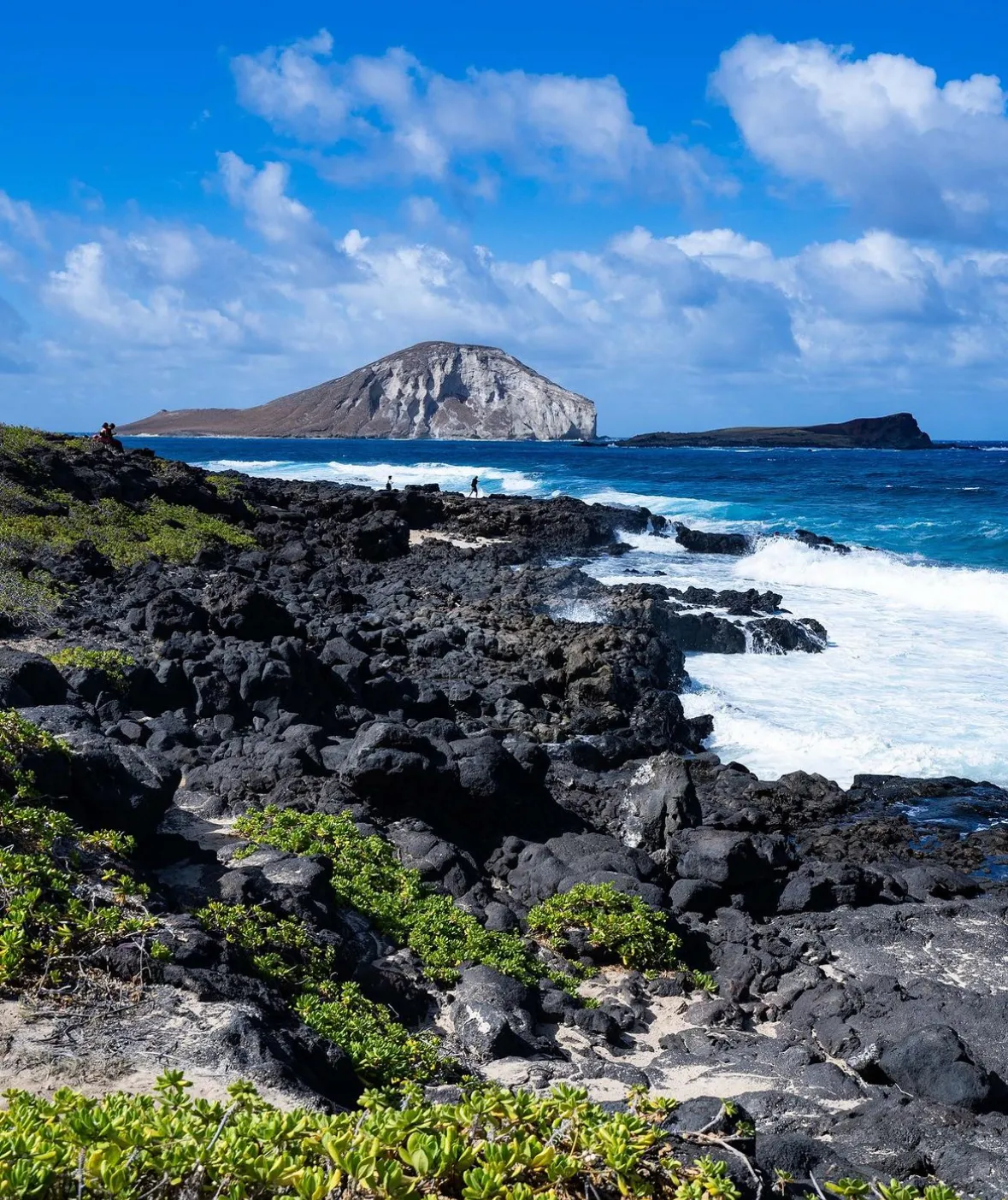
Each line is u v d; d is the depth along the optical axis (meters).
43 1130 4.11
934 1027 9.27
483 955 10.70
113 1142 4.05
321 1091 6.73
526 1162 4.12
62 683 14.35
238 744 15.35
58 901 8.06
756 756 21.72
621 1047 9.78
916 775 20.67
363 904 11.07
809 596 36.84
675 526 50.91
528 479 88.62
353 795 14.06
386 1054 8.01
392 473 93.94
